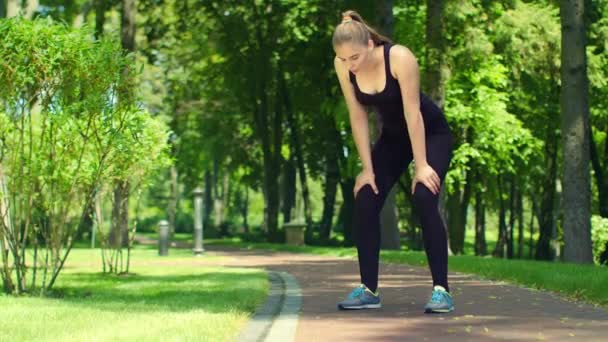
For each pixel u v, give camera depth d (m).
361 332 5.34
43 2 33.31
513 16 24.66
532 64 25.94
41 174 9.43
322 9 28.47
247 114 38.25
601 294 7.41
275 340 4.93
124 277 12.52
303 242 31.62
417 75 6.21
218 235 48.16
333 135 34.19
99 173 9.40
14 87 8.73
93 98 8.78
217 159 42.00
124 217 14.93
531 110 28.97
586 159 15.55
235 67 33.62
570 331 5.32
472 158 27.23
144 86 37.47
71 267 15.61
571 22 15.45
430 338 5.04
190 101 37.97
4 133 9.30
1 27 8.44
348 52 6.13
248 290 8.80
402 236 54.34
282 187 46.53
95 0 31.42
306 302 7.63
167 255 22.19
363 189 6.67
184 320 5.79
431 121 6.52
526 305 7.11
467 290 8.92
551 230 34.00
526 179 33.41
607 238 27.14
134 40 27.16
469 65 23.89
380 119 6.61
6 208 9.43
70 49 8.61
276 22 31.05
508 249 36.97
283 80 34.25
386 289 9.17
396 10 26.73
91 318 6.13
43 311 6.73
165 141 13.91
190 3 32.41
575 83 15.47
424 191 6.42
